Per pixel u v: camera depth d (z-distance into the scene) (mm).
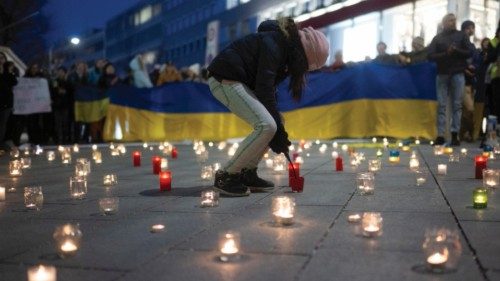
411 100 13953
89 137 17391
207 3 66375
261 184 5551
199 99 17438
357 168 7855
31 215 4527
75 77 17156
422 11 17969
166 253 3193
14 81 13289
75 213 4582
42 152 13094
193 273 2791
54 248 3373
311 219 4094
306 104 15219
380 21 19109
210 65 5438
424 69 13797
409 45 18234
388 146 12562
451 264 2764
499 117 11570
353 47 20406
